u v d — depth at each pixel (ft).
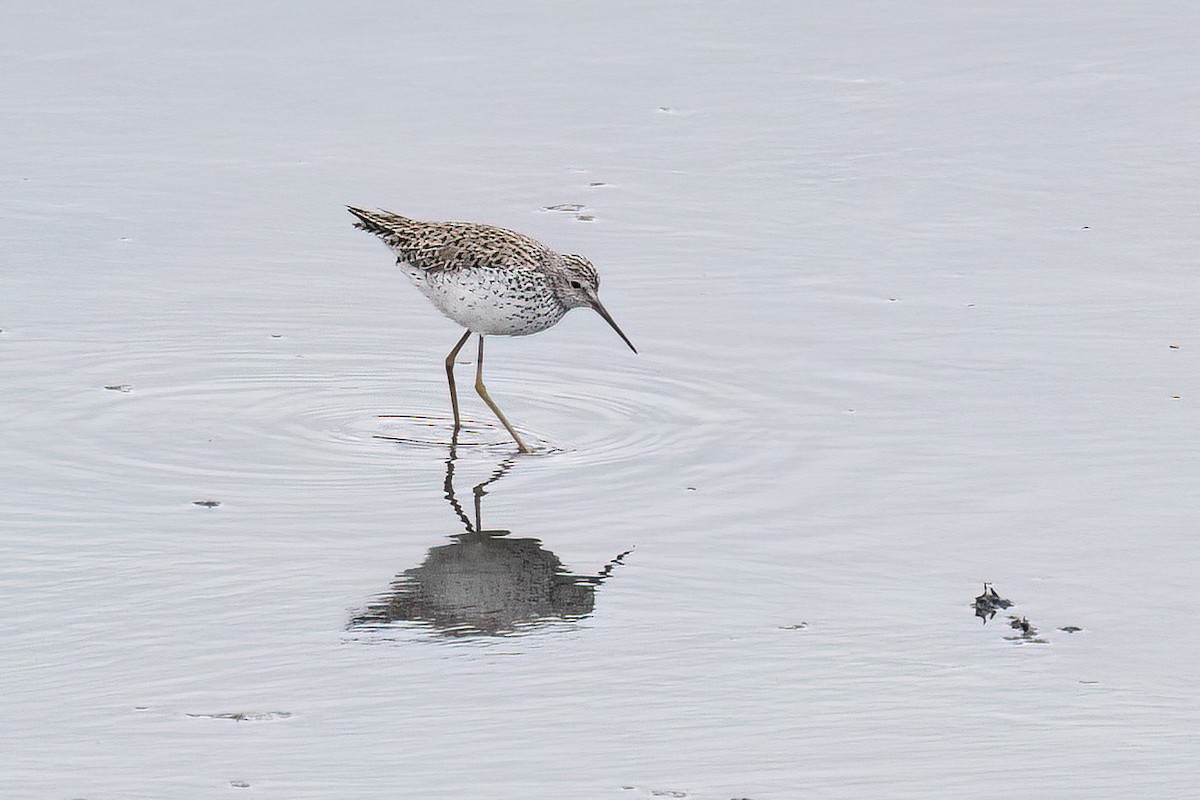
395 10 81.05
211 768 30.14
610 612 36.22
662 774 30.01
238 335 52.49
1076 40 77.25
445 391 49.60
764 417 46.88
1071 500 41.29
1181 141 66.85
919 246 58.75
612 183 64.28
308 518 40.91
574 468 44.01
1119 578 37.45
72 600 36.55
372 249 59.57
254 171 65.26
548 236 59.62
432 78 73.72
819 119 69.72
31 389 48.11
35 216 60.90
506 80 73.56
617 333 50.72
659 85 73.10
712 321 53.42
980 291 55.01
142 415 46.78
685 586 37.42
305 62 75.25
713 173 65.16
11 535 39.58
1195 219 60.34
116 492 42.04
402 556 38.83
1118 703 32.42
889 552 38.91
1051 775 29.99
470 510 41.42
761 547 39.24
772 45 77.25
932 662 34.04
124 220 60.90
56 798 29.12
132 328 52.60
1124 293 54.60
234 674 33.53
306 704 32.48
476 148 67.26
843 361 50.26
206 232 60.23
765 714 32.14
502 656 34.37
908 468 43.34
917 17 80.28
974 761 30.45
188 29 78.74
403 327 53.98
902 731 31.53
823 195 63.16
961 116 69.67
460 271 48.11
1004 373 49.06
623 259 58.08
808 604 36.60
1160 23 79.05
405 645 34.78
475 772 30.04
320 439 45.80
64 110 70.33
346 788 29.48
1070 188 63.21
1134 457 43.57
